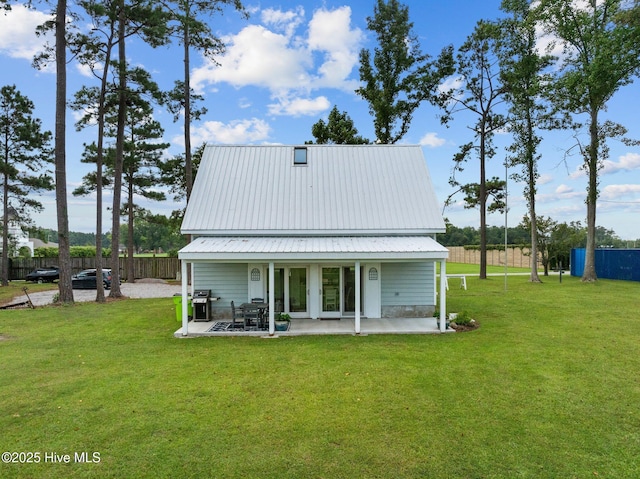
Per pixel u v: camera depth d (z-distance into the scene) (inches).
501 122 1238.3
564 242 1384.1
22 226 1416.1
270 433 276.2
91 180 1338.6
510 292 962.1
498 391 349.1
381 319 665.6
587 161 1143.0
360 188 747.4
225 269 674.2
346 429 281.4
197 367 421.7
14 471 231.3
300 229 668.1
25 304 880.9
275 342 526.0
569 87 1034.7
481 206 1284.4
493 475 227.3
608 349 471.5
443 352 469.7
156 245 4013.3
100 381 379.9
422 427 284.4
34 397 340.5
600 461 241.3
